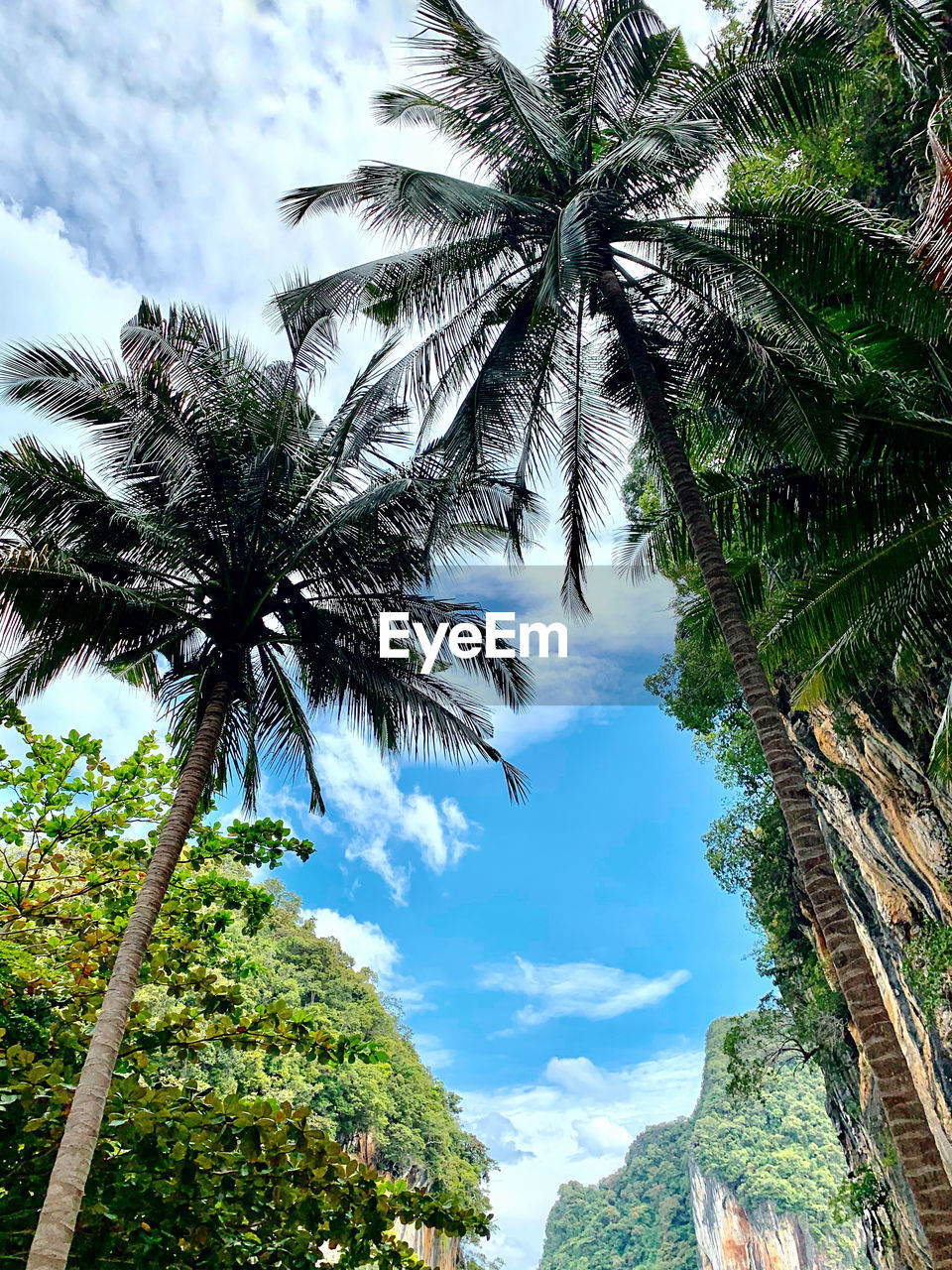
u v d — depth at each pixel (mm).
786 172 17078
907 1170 6801
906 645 12312
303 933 70562
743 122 11680
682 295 11992
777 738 9320
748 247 11164
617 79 12391
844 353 10609
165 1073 35125
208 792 11438
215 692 11219
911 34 10953
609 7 12367
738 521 12445
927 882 17422
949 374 11656
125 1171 6711
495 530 13562
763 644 12852
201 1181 6449
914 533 11000
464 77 11922
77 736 9773
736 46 11906
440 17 11391
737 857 31531
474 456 12172
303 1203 7039
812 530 11805
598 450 12742
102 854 9781
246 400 12219
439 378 13195
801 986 28672
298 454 12320
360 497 11703
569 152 12016
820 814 25109
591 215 11289
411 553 12617
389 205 12031
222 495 11773
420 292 12305
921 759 16312
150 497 12070
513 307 12828
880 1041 7359
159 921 9523
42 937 9086
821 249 10906
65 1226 5969
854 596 11672
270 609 12375
